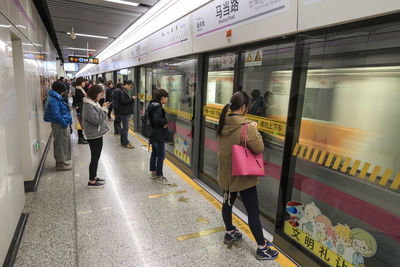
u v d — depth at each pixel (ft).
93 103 11.27
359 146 6.15
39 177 13.21
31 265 7.03
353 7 5.39
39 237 8.27
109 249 7.84
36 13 17.26
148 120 12.55
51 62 31.68
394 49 5.22
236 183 7.13
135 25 21.77
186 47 13.30
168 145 17.92
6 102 7.91
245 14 8.70
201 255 7.74
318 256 6.98
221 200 11.47
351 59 6.05
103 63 43.29
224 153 7.37
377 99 5.71
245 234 8.91
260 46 9.21
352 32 5.88
